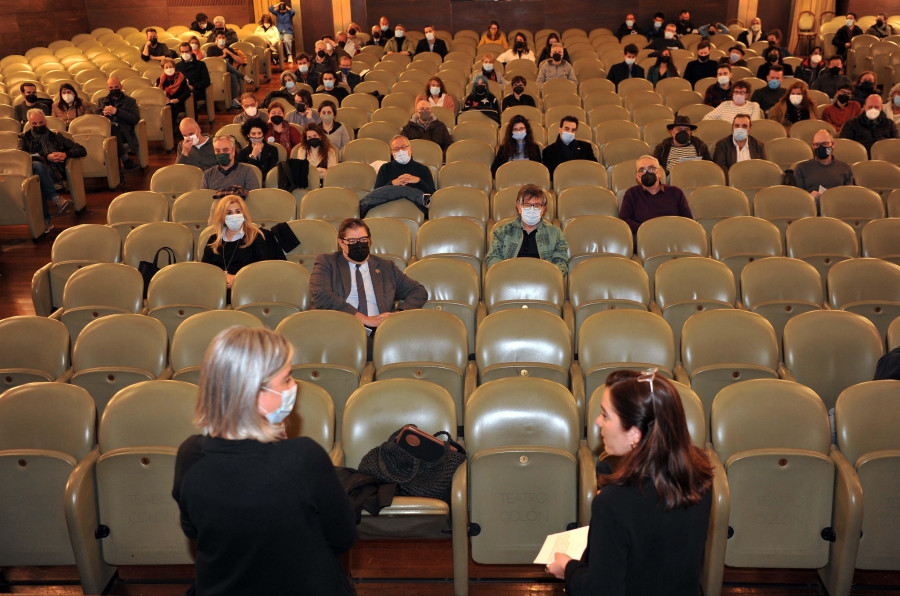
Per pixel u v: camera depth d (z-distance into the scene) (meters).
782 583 3.66
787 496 3.37
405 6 17.69
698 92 11.20
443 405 3.62
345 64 12.41
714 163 7.55
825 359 4.31
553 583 3.69
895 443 3.47
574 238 6.03
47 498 3.47
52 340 4.51
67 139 8.80
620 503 1.87
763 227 5.97
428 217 6.93
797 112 9.66
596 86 11.64
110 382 4.21
